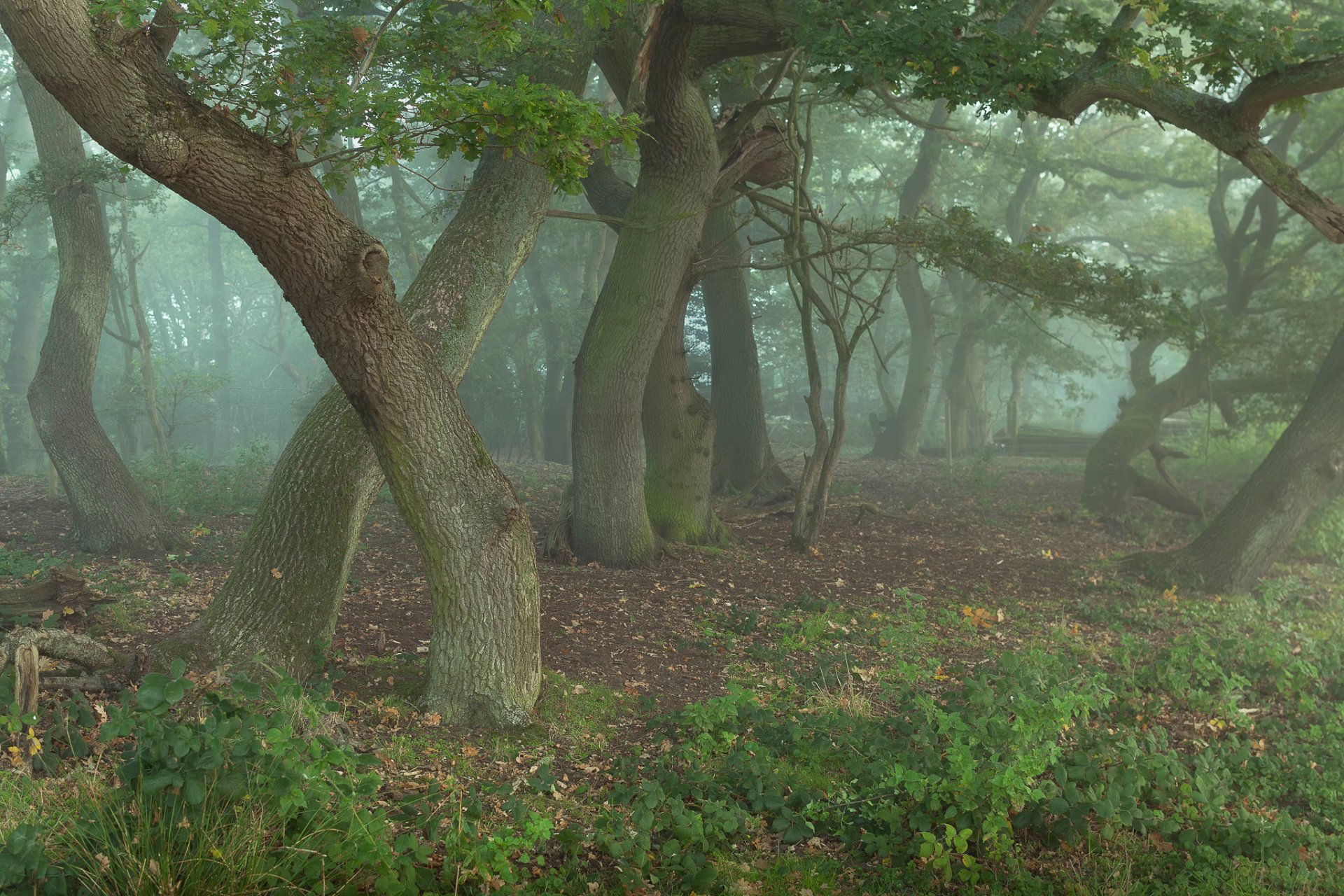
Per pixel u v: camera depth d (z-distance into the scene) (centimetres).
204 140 512
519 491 1828
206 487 1716
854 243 1391
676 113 1155
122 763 490
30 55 475
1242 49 803
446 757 616
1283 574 1452
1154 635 1088
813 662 905
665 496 1402
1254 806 667
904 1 905
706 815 556
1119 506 1909
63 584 802
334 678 740
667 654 914
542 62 998
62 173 1273
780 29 1043
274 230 545
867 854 556
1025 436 3344
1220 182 2239
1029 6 1033
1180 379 2064
